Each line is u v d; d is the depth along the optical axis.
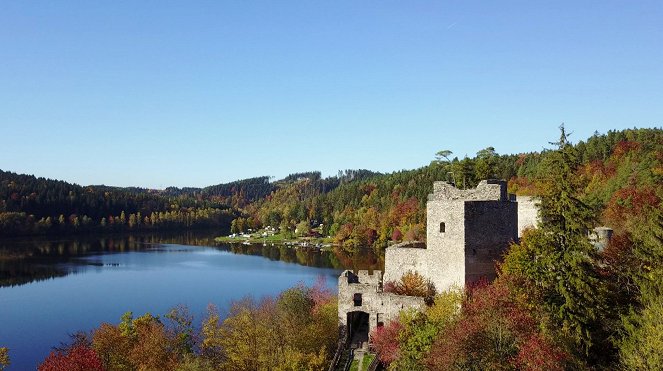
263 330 65.44
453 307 48.34
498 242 53.66
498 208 53.62
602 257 44.31
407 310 53.78
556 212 42.75
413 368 44.31
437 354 40.69
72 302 114.62
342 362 57.19
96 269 161.62
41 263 172.38
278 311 70.38
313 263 176.12
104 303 113.75
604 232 66.88
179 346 67.12
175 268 164.75
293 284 132.12
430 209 56.97
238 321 69.31
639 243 46.66
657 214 48.34
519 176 161.88
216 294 122.00
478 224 52.78
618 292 43.75
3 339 89.69
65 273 152.88
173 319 82.25
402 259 60.66
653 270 41.97
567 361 37.47
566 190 42.41
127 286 132.62
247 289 127.25
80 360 60.06
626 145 153.00
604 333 40.88
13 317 102.88
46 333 93.00
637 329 37.78
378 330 56.94
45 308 109.56
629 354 35.97
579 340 39.66
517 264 45.34
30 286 132.62
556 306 41.41
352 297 60.91
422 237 168.38
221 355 66.69
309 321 67.88
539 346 36.28
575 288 41.34
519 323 39.31
